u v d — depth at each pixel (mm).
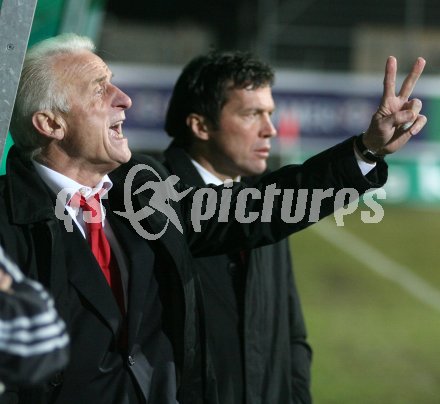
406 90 3512
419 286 14398
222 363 3955
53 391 3166
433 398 9016
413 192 20875
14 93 3053
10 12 3025
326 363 9953
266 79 4496
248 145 4473
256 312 4047
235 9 23203
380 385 9312
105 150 3377
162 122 21281
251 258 4078
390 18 22516
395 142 3541
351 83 21438
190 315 3490
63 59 3377
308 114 21391
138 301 3344
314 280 14398
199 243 3820
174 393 3398
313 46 22375
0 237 3119
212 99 4453
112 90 3410
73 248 3262
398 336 11391
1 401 3010
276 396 4086
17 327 2338
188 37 23109
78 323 3219
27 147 3391
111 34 22922
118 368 3270
